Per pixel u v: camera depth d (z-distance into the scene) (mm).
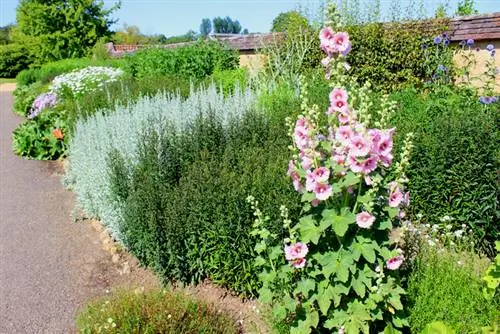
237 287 3824
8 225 5867
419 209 4840
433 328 2662
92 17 27703
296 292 2797
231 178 3916
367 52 9734
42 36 26750
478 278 3186
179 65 12445
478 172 4348
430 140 4859
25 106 14750
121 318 3309
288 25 12133
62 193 7039
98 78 12078
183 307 3422
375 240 2691
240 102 6402
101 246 5105
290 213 3516
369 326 2893
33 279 4496
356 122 2697
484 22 9453
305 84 2801
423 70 9625
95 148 5949
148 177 4473
